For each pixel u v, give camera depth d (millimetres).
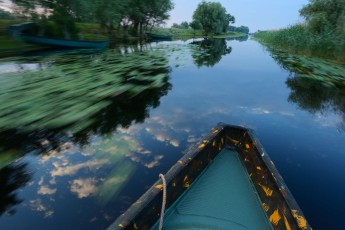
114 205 3066
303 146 4844
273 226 2301
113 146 4594
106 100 7273
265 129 5652
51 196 3232
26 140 4777
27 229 2711
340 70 12625
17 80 8844
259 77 11727
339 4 18938
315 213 3027
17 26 18750
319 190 3488
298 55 18984
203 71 12734
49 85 8320
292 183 3656
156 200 2250
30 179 3611
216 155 3533
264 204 2588
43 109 6301
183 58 17000
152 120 5949
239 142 3658
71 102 6891
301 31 20016
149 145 4656
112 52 18359
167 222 2381
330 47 15781
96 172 3766
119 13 24250
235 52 24000
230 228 2340
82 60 13812
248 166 3203
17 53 15445
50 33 20234
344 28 14273
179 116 6289
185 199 2707
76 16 20266
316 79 11227
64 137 4938
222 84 10062
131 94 8008
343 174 3900
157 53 18812
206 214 2506
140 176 3658
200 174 3117
